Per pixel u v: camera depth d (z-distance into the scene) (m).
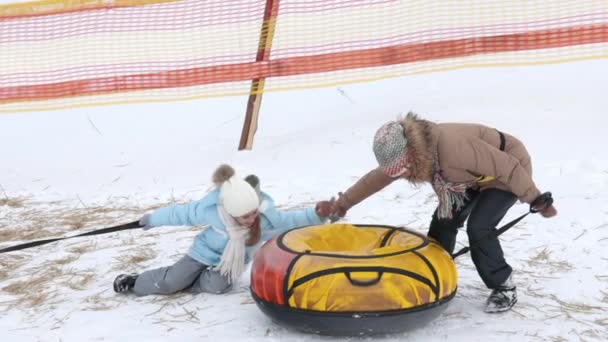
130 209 9.56
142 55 13.23
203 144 12.63
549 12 11.12
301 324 5.20
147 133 13.88
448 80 14.03
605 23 10.15
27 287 6.73
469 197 5.87
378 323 5.07
